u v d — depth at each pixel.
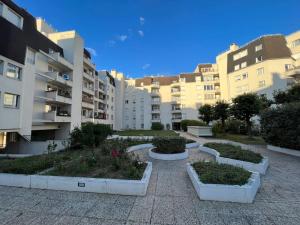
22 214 4.13
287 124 11.56
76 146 13.78
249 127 20.70
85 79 31.25
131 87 56.59
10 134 16.52
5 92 13.56
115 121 51.81
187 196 5.14
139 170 6.43
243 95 20.50
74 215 4.10
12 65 14.27
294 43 33.06
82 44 27.11
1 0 13.80
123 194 5.25
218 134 26.48
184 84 52.09
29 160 7.83
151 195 5.21
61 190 5.55
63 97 21.77
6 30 13.66
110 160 7.30
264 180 6.58
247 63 36.66
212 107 28.83
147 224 3.76
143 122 54.56
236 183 5.07
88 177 5.75
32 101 16.48
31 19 17.19
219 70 45.78
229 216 4.07
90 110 33.94
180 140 10.67
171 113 54.44
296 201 4.84
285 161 9.67
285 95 20.08
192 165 7.11
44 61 20.58
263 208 4.45
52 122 21.36
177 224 3.76
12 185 5.90
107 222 3.82
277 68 31.95
